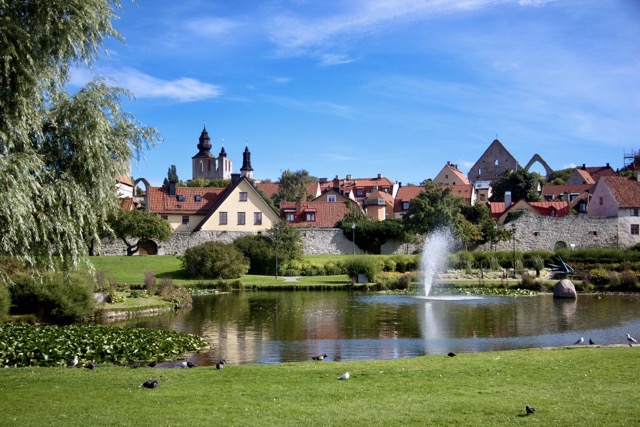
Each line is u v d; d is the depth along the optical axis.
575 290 37.72
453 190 90.94
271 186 105.88
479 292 38.94
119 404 9.92
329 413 9.29
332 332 22.05
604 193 64.50
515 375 12.00
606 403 9.62
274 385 11.38
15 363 14.99
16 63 12.81
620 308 29.86
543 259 53.53
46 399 10.30
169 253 59.00
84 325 22.77
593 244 62.19
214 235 59.81
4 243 13.03
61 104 14.33
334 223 67.19
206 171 149.88
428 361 14.09
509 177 89.31
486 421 8.77
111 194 15.43
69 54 14.28
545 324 23.97
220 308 30.62
